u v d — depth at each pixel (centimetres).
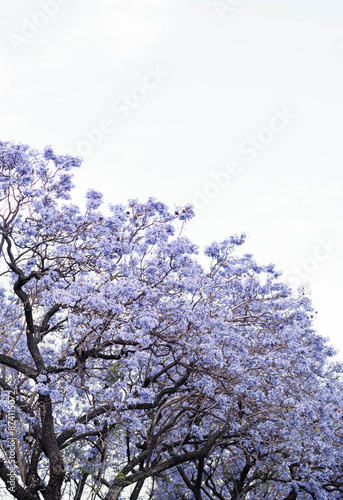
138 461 1233
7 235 1181
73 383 1148
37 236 1241
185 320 1164
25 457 1248
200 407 1227
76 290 1102
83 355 1133
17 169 1224
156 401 1191
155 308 1137
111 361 1219
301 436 1291
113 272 1251
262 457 1302
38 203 1209
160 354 1245
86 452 1316
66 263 1251
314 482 1329
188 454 1229
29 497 1114
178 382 1188
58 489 1120
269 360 1258
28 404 1194
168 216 1250
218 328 1200
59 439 1158
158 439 1301
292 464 1319
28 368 1134
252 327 1305
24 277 1170
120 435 1207
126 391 1159
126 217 1259
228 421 1231
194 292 1169
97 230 1251
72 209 1259
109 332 1104
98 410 1141
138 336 1097
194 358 1180
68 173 1273
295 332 1302
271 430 1288
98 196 1270
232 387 1214
